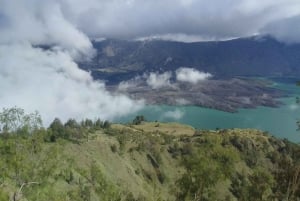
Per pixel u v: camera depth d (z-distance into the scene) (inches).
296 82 1752.0
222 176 2361.0
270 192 2162.9
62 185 2490.2
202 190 2377.0
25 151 2062.0
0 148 2022.6
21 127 2103.8
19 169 1995.6
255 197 2230.6
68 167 2301.9
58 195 2169.0
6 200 1860.2
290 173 1963.6
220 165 2390.5
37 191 2032.5
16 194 1935.3
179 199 2432.3
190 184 2378.2
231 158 2470.5
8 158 1996.8
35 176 2043.6
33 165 2048.5
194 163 2377.0
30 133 2130.9
